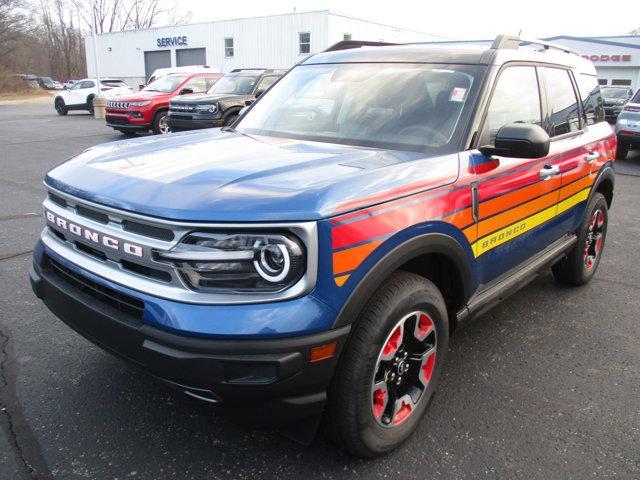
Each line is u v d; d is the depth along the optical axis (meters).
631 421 2.93
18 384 3.07
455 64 3.24
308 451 2.61
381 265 2.23
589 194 4.31
